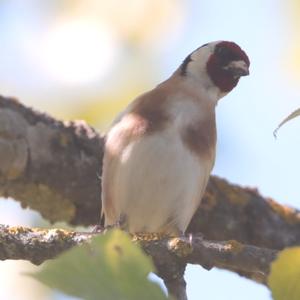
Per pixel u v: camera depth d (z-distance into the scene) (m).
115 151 8.90
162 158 8.74
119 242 3.07
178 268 6.08
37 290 8.17
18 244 6.11
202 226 10.34
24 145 9.25
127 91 9.27
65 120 9.68
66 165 9.52
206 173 9.12
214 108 9.52
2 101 9.32
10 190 9.47
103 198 9.02
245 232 10.47
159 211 8.92
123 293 3.04
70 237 6.10
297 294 3.31
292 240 10.52
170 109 9.04
